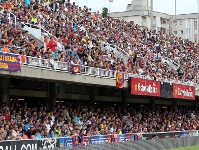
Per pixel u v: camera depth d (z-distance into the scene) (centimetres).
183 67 5175
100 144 2466
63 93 3481
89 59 3369
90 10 4797
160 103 4766
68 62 2881
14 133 2330
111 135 2778
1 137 2178
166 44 5672
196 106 5419
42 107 2931
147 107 4497
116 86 3397
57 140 2325
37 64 2620
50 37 3284
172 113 4669
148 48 4991
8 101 2883
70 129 2809
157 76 4131
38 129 2522
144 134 3134
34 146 2156
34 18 3312
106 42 4153
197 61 5862
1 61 2345
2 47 2472
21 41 2769
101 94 3931
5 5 3148
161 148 3152
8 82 2877
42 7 3709
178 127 4284
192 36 11081
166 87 4000
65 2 4369
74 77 2941
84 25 4134
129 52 4344
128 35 4950
